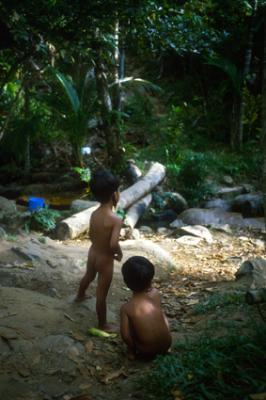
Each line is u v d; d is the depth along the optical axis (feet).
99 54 31.07
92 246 13.20
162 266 20.27
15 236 23.26
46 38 26.40
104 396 10.00
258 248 25.08
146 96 48.06
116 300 16.44
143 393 10.00
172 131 41.86
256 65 45.62
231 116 43.47
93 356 11.54
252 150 41.34
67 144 40.63
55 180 36.42
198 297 16.97
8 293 14.40
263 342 10.77
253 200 31.45
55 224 25.94
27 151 37.22
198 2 29.63
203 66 48.70
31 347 11.35
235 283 17.26
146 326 11.41
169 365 10.44
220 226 28.73
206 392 9.30
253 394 8.85
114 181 12.82
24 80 32.01
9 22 23.54
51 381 10.42
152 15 28.02
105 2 25.35
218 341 11.16
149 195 32.71
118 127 35.99
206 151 41.75
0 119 36.06
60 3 24.29
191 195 34.24
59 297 16.11
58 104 35.70
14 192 34.04
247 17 40.27
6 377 10.39
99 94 35.17
